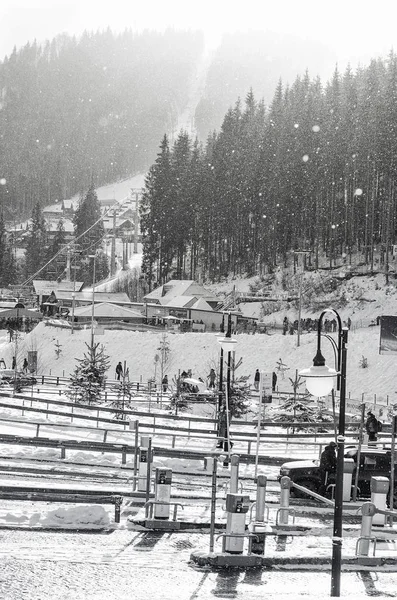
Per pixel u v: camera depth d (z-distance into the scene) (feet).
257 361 209.15
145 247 444.14
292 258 385.70
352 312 295.89
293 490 69.56
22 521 54.13
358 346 201.05
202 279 418.92
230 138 456.45
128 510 60.39
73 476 72.84
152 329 288.71
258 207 398.21
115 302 370.53
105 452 88.84
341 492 40.78
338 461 41.06
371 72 389.39
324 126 384.68
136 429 73.20
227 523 48.16
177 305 323.78
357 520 62.69
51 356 242.58
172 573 44.32
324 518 62.23
